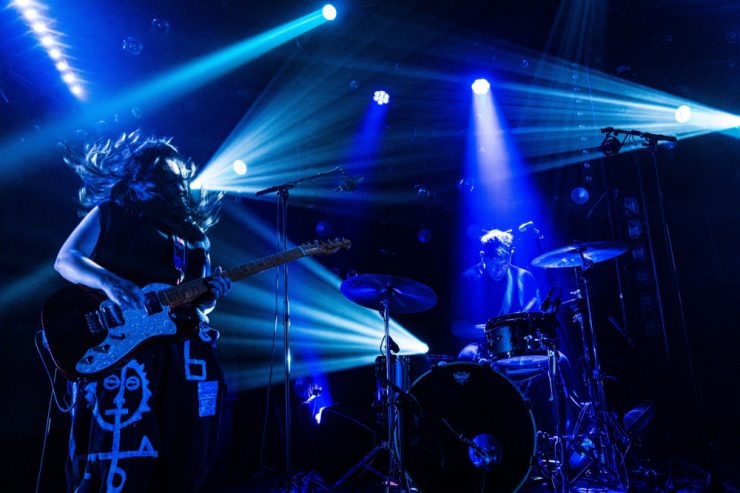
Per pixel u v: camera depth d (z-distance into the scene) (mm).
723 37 7547
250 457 6898
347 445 5387
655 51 7770
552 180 8195
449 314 8305
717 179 7938
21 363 5184
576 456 4910
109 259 2283
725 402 7297
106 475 2004
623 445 5078
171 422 2162
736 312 7605
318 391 6621
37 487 2826
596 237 7898
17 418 4973
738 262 7719
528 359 4574
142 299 2176
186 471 2152
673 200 7910
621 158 7902
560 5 7371
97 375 2092
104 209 2340
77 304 2145
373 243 8477
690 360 5422
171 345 2246
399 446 4086
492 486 4133
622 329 5867
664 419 6773
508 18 7496
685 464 5762
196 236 2613
